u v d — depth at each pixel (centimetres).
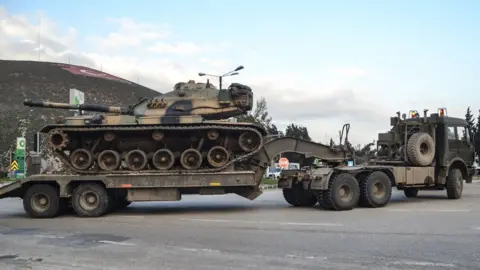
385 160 1803
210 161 1476
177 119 1450
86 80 9681
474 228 1057
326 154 1645
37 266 721
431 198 1914
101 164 1482
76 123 1465
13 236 1012
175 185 1420
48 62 10912
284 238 943
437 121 1805
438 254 780
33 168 1978
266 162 1559
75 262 746
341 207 1464
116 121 1471
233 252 809
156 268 699
